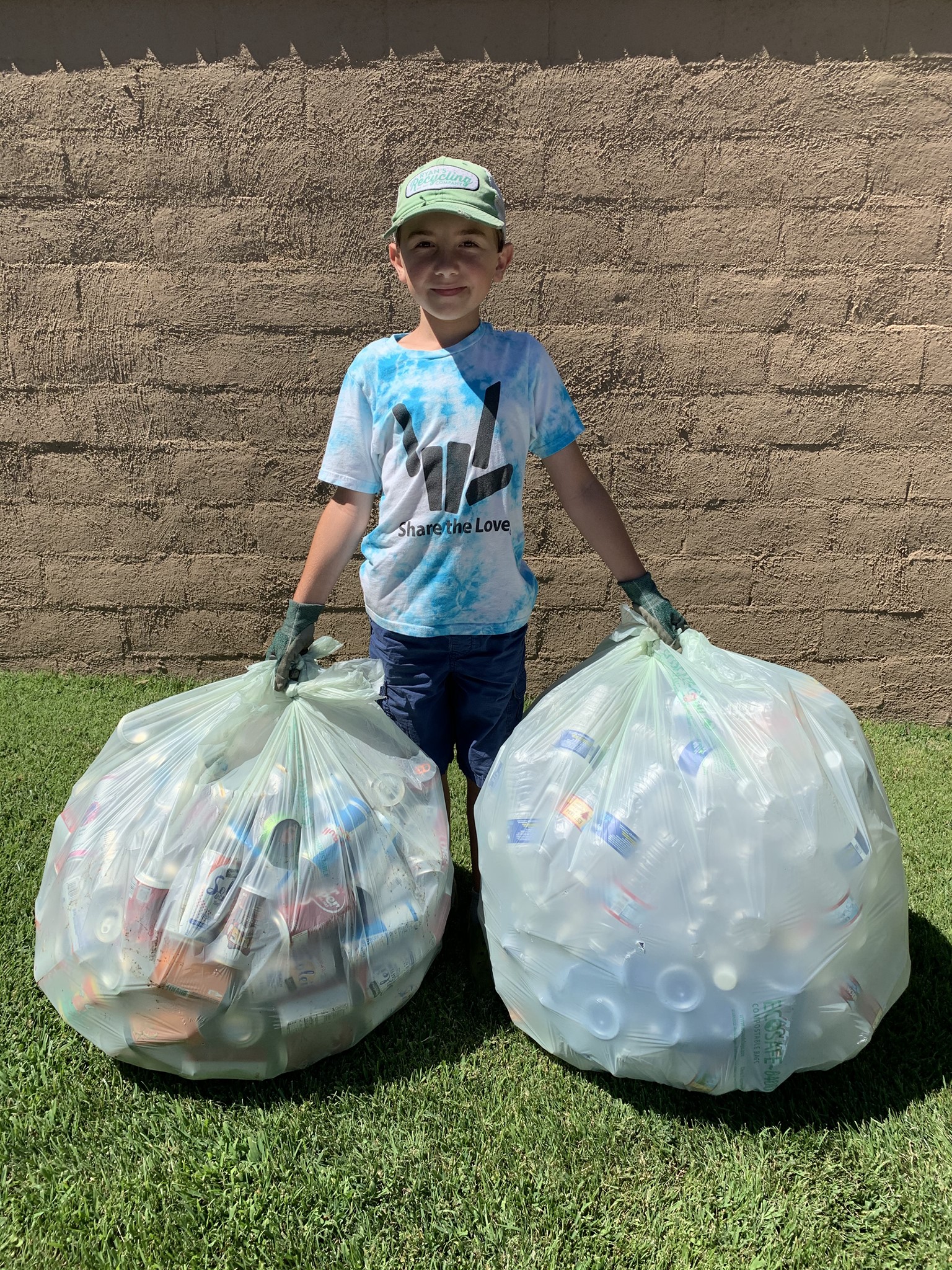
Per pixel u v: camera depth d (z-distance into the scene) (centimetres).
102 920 176
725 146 296
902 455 321
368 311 315
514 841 183
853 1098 181
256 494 335
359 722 205
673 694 191
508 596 211
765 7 284
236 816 179
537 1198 162
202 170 306
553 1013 180
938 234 301
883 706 349
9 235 315
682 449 323
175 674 357
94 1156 169
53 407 330
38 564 347
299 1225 158
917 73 288
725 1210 160
